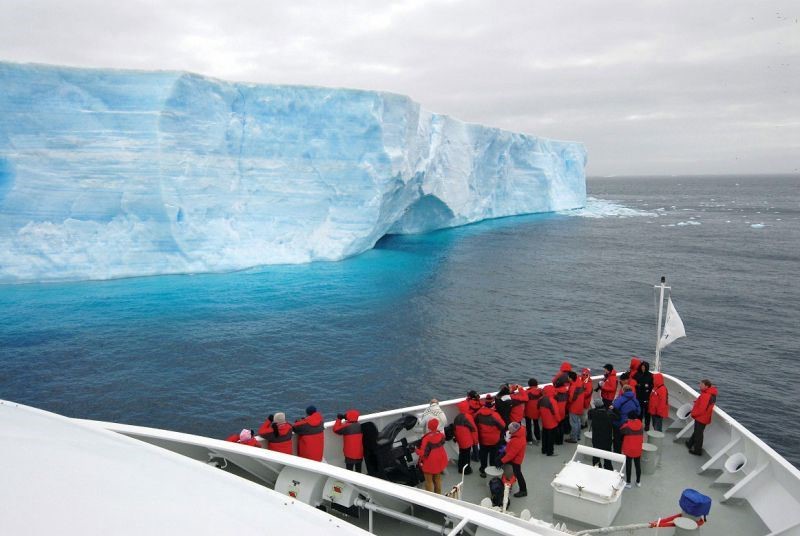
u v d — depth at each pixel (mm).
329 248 34312
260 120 31484
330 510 6215
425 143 40250
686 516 6816
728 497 8000
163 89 27391
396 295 28562
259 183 32062
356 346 20984
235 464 6711
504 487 7629
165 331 21609
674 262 42188
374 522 6098
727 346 23109
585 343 22656
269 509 4688
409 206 42312
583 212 79438
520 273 36062
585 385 9906
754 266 41062
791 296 31719
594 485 7383
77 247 27750
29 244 27000
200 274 30516
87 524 4027
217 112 29594
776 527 7340
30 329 21328
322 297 27500
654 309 28000
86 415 14906
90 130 27188
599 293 31250
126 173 27500
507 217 69562
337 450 9000
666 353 22156
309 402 16281
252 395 16547
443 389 17578
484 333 23219
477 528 5125
